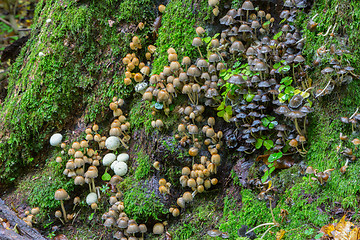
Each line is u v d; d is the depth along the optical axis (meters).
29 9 2.72
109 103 2.01
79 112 2.02
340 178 1.81
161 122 1.94
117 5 2.02
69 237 1.96
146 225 1.93
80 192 1.99
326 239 1.76
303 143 1.85
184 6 1.96
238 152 1.92
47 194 1.97
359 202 1.79
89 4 2.01
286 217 1.82
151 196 1.93
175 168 1.94
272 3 1.93
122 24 2.02
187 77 1.92
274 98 1.88
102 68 2.01
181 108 1.94
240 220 1.86
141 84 1.98
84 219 1.97
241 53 1.92
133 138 1.99
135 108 2.00
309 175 1.83
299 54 1.88
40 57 2.00
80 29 2.01
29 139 2.01
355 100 1.84
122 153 1.99
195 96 1.94
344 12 1.84
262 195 1.85
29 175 2.01
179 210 1.93
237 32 1.92
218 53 1.93
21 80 2.03
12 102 2.02
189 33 1.96
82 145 1.97
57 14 2.02
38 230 1.96
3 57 2.19
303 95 1.85
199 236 1.89
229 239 1.85
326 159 1.84
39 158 2.02
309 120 1.87
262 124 1.88
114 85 2.01
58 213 1.96
